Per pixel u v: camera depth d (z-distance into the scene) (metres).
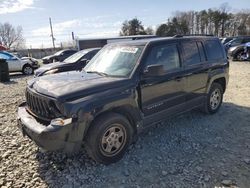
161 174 3.36
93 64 4.63
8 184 3.20
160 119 4.29
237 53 18.25
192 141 4.33
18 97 8.34
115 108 3.60
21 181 3.27
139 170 3.48
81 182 3.24
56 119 3.14
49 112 3.34
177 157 3.79
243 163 3.57
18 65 16.27
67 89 3.35
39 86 3.63
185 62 4.67
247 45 17.75
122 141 3.70
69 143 3.18
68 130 3.10
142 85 3.87
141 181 3.23
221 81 5.86
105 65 4.32
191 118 5.45
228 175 3.29
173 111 4.51
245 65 15.34
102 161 3.53
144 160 3.73
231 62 17.45
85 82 3.59
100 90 3.46
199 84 5.03
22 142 4.43
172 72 4.37
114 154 3.63
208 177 3.25
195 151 3.97
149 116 4.07
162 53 4.29
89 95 3.34
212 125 5.05
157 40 4.35
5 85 11.51
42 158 3.83
